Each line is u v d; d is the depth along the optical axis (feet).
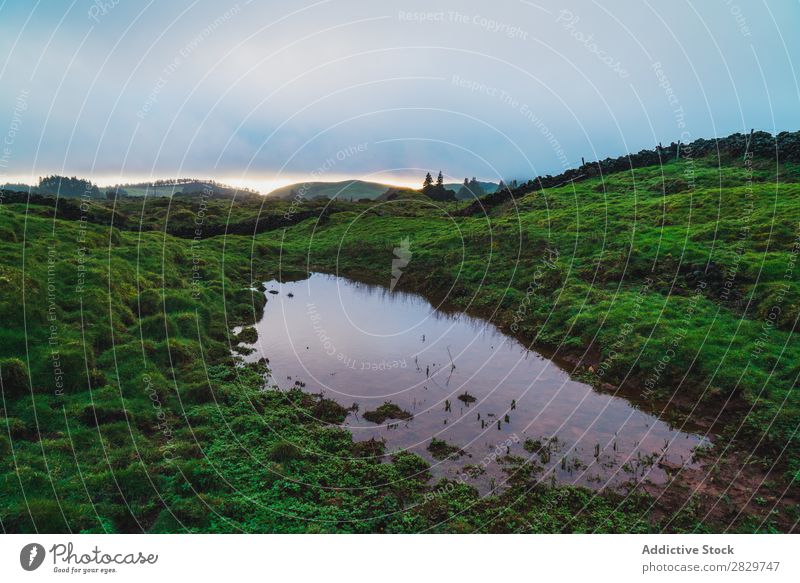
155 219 177.06
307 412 46.14
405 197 240.53
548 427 43.83
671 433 42.68
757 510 32.35
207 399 46.34
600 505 32.60
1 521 27.84
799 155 115.85
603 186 138.21
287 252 151.84
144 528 29.53
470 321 80.69
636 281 76.07
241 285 102.01
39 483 30.96
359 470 36.60
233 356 59.16
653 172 141.08
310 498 33.45
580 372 56.85
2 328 45.47
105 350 50.26
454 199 255.50
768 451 38.37
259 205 242.17
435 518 31.37
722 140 145.69
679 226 92.38
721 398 45.91
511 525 30.66
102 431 37.76
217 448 38.32
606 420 45.21
